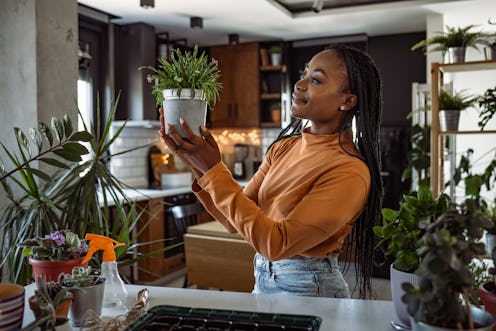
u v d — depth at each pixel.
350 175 1.31
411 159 4.51
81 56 3.57
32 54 2.58
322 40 5.64
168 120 1.19
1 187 2.65
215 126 5.94
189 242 3.20
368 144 1.39
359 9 4.62
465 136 6.85
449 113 3.51
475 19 4.99
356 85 1.38
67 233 1.28
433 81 3.39
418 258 1.01
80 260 1.25
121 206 2.15
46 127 1.73
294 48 5.82
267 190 1.50
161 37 5.41
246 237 1.28
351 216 1.29
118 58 4.81
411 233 1.02
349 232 1.42
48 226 2.01
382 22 5.04
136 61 4.80
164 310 1.08
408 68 5.49
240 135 6.22
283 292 1.44
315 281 1.41
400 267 1.04
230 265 3.06
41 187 2.33
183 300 1.30
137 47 4.80
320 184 1.33
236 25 5.05
